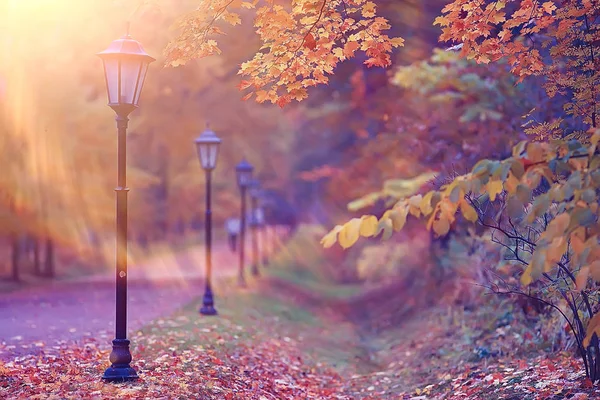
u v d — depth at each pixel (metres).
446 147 17.77
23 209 27.00
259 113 38.88
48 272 29.80
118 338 9.05
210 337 13.67
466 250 17.41
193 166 42.06
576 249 6.00
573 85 9.25
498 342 12.80
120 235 9.04
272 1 8.88
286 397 10.71
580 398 8.05
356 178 30.91
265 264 44.25
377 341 19.78
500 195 9.26
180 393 8.53
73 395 7.99
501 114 16.41
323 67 9.39
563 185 6.02
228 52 22.47
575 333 8.94
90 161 28.25
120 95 8.90
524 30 9.82
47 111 25.59
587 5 9.07
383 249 28.19
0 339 12.70
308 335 18.97
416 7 19.02
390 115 22.70
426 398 10.72
